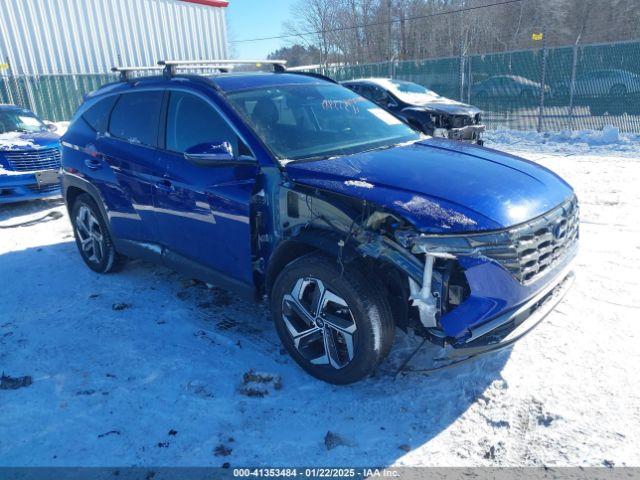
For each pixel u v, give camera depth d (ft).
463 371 10.75
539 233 9.39
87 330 13.28
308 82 14.55
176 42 84.64
